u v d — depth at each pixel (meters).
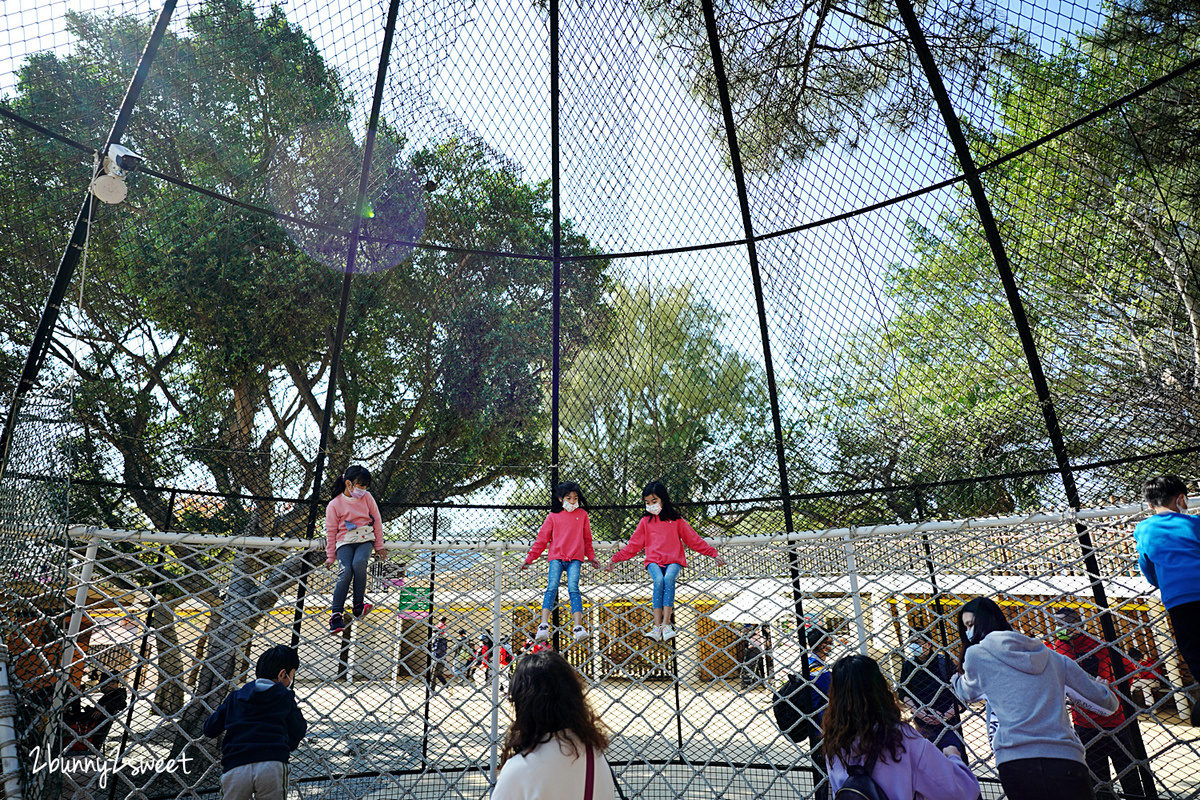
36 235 6.14
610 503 6.41
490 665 5.07
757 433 6.20
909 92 5.77
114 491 6.88
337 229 6.36
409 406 7.39
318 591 6.09
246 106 6.62
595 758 2.04
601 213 6.71
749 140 6.32
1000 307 5.45
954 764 2.23
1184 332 4.78
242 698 3.78
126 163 4.54
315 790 5.54
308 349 7.41
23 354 6.20
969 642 3.32
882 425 5.77
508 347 7.21
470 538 6.28
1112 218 5.07
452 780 5.94
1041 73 5.37
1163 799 4.29
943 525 4.61
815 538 4.98
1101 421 5.04
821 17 5.92
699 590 5.03
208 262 6.92
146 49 4.70
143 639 5.34
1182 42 4.78
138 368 7.45
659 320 6.57
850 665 2.36
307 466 7.08
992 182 5.50
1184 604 3.04
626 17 6.39
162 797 5.41
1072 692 3.03
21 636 3.56
